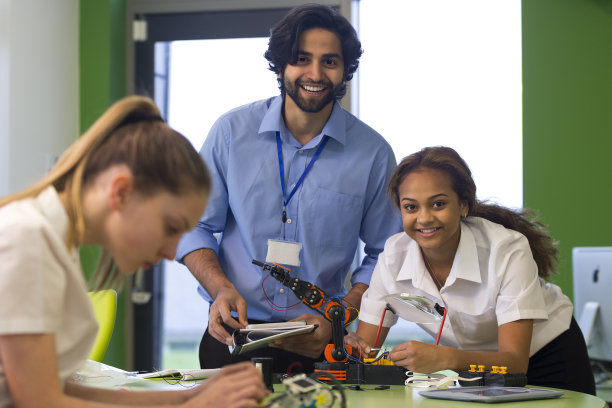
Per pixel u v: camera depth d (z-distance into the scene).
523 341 1.95
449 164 2.01
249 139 2.43
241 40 4.52
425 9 4.36
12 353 1.03
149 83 4.55
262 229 2.39
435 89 4.31
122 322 4.45
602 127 4.08
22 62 3.84
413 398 1.56
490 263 2.01
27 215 1.07
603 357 3.18
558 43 4.14
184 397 1.33
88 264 3.88
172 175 1.14
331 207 2.40
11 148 3.73
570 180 4.09
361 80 4.38
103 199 1.13
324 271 2.40
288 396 1.23
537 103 4.14
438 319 2.13
